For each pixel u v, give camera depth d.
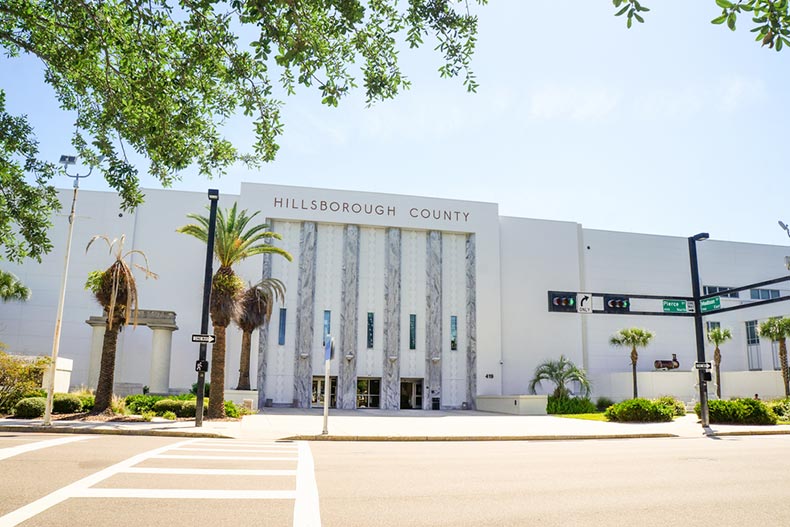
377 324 44.12
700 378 24.64
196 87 10.55
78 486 8.25
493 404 41.06
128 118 11.08
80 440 14.59
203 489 8.33
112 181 12.03
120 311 22.77
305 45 8.45
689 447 16.50
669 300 26.31
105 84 11.20
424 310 45.09
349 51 10.02
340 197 44.66
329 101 9.32
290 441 17.58
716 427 24.30
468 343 45.28
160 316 38.25
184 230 26.09
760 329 42.41
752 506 7.86
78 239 41.97
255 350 40.53
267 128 10.66
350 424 24.28
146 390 39.03
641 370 49.53
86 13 10.07
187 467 10.38
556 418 31.53
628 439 20.53
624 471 11.05
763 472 10.99
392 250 44.91
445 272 46.19
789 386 40.66
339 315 43.66
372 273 44.88
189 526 6.32
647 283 51.09
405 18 9.39
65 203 42.25
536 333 47.38
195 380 41.72
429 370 43.91
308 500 7.82
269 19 8.12
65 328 40.72
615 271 50.59
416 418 30.73
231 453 12.98
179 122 10.20
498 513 7.29
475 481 9.70
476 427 23.84
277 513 7.02
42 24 10.96
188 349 42.03
